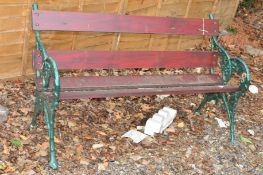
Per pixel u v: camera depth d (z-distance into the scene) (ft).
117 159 9.82
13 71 11.64
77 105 11.49
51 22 9.77
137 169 9.65
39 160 9.24
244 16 21.31
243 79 10.93
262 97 14.23
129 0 13.25
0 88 11.27
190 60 11.71
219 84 11.59
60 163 9.30
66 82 9.95
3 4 10.54
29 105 10.94
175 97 13.04
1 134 9.71
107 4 12.76
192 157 10.46
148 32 11.07
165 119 11.23
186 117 12.12
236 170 10.39
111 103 11.96
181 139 11.05
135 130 10.97
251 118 12.85
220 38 18.02
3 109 10.27
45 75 9.22
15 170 8.82
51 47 12.12
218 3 17.56
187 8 15.76
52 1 11.41
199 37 16.87
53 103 8.87
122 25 10.66
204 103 12.19
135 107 12.07
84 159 9.59
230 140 11.41
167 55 11.34
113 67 10.62
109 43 13.56
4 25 10.81
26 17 11.09
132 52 10.78
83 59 10.18
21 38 11.30
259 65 16.65
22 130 10.03
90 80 10.26
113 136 10.60
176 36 15.71
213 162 10.47
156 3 14.37
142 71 14.16
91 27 10.25
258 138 11.93
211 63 12.05
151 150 10.37
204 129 11.73
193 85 11.18
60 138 10.09
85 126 10.74
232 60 11.35
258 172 10.52
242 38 18.49
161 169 9.82
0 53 11.10
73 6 11.93
